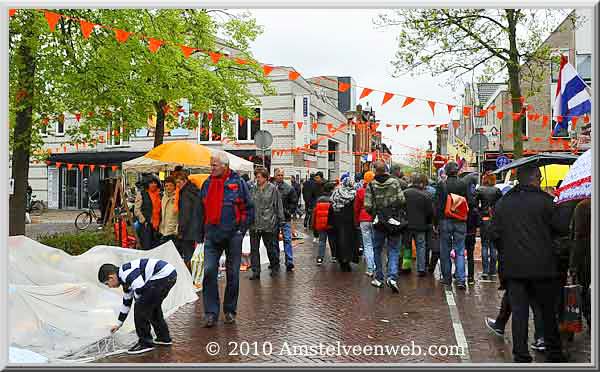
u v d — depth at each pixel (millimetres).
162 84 14086
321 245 13172
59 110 14250
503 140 31578
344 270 12172
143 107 14508
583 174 6633
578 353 6254
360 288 10133
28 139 12766
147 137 32219
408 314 8125
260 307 8602
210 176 7820
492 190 10789
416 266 12156
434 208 11406
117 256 8539
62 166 35375
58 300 6984
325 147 36906
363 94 13117
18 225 12789
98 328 6895
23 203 12906
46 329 6660
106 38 12180
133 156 32375
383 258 14258
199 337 6980
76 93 13070
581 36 26469
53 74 12672
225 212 7602
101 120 14703
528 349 6223
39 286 7051
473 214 10562
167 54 12961
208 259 7613
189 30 16016
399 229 9734
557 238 5852
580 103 12141
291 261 12305
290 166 28797
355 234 12117
